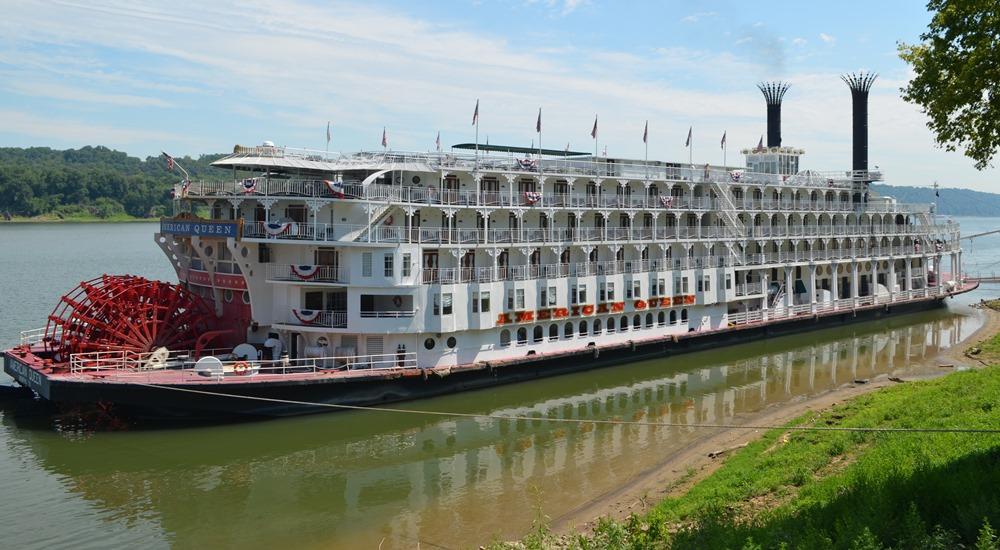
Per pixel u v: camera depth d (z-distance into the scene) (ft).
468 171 182.09
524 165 197.26
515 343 188.96
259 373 161.89
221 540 106.11
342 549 103.04
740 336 246.27
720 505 96.94
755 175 267.18
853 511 78.54
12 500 117.80
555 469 131.95
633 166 224.74
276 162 170.71
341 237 164.35
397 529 109.19
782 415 159.02
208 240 185.68
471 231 184.85
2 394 163.94
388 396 166.09
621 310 210.79
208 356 164.86
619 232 216.95
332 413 159.33
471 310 177.47
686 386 191.21
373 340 170.19
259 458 137.28
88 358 162.50
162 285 182.09
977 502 73.26
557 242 197.47
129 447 140.15
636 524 94.58
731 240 246.47
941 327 280.92
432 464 135.64
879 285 311.27
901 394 153.79
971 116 90.38
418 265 170.09
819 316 270.67
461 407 168.55
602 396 180.55
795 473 107.04
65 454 136.36
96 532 108.06
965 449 95.76
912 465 92.63
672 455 136.05
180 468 131.95
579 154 240.32
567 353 195.42
